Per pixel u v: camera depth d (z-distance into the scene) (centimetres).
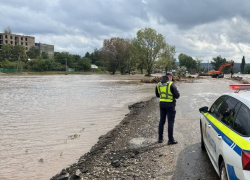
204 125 570
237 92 478
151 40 7038
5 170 558
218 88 2809
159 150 636
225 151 361
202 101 1614
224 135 393
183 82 4234
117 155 619
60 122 1069
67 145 737
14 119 1140
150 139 743
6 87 3145
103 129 934
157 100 1720
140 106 1446
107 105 1577
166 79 698
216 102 540
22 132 898
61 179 482
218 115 486
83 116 1205
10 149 702
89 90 2730
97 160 591
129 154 617
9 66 9906
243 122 364
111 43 9488
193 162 543
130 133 825
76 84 3788
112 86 3375
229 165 340
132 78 6103
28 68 10550
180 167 520
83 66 12319
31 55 14225
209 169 504
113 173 509
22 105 1592
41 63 10444
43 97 2047
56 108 1461
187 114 1138
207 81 4550
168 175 484
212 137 468
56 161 611
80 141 777
